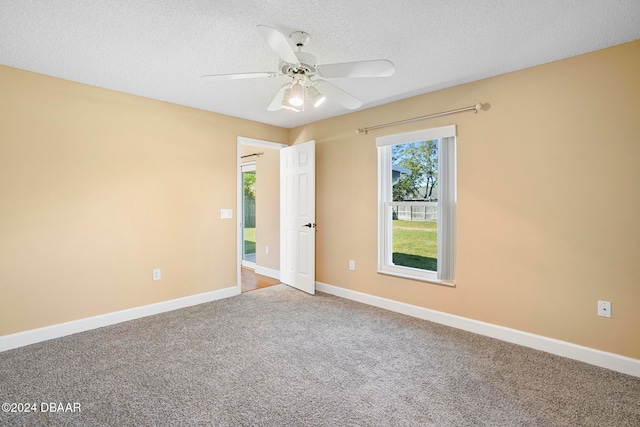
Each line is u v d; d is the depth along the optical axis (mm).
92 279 2900
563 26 1942
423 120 3143
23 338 2529
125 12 1785
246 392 1935
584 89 2289
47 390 1930
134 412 1737
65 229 2750
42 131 2629
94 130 2902
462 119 2883
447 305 3010
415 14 1818
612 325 2205
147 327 2932
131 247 3143
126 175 3104
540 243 2490
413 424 1661
